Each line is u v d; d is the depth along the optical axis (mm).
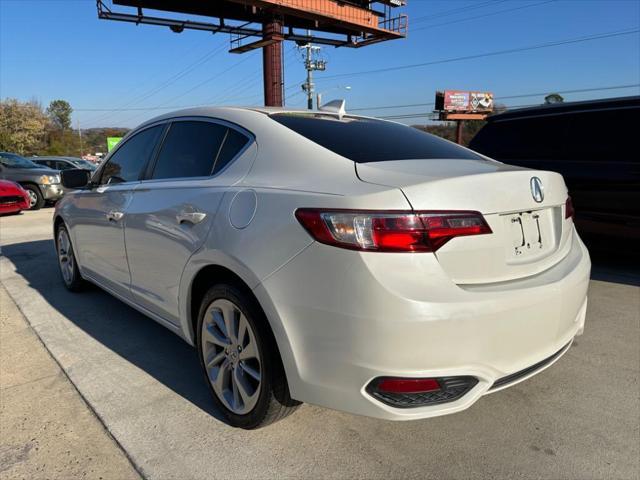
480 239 1922
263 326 2125
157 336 3590
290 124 2527
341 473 2084
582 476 2070
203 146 2797
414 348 1779
